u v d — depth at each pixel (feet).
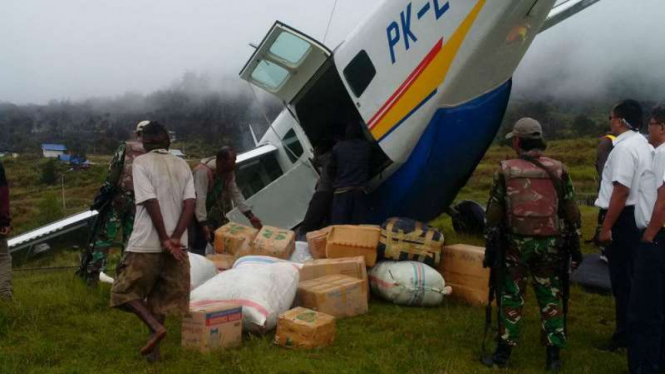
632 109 14.83
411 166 23.04
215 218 23.12
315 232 21.16
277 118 32.48
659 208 12.40
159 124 13.92
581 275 22.91
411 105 22.07
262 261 18.54
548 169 13.56
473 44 20.18
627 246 14.55
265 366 13.39
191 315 14.33
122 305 13.17
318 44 24.98
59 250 33.99
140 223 13.29
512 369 13.85
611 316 18.69
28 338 15.47
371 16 23.84
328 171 24.31
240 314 14.85
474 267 19.15
